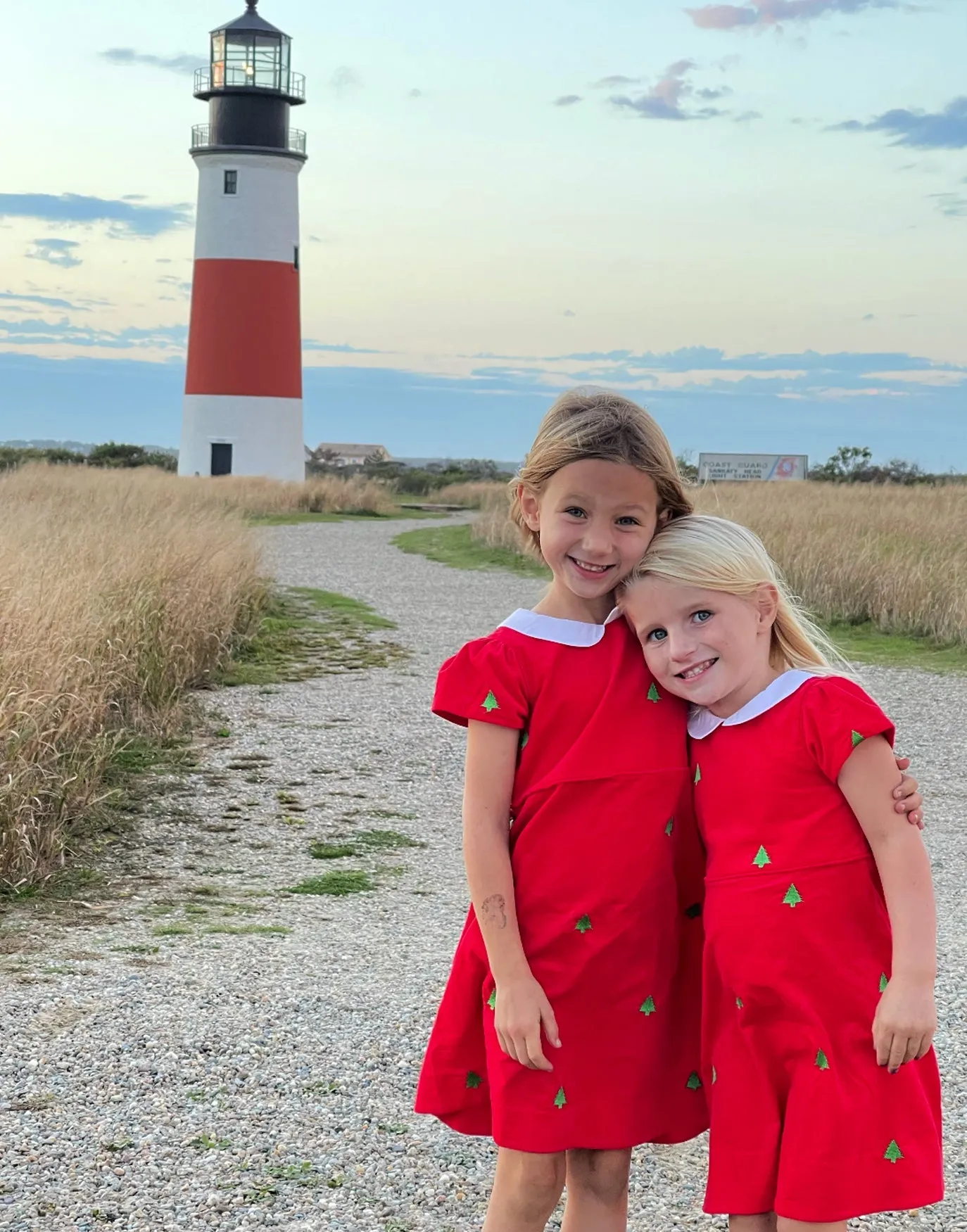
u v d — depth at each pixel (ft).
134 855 17.13
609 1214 6.47
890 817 6.06
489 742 6.41
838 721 6.08
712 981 6.40
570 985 6.25
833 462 127.24
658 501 6.56
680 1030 6.60
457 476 153.99
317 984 12.26
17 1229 7.84
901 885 6.01
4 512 41.83
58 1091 9.72
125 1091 9.76
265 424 115.34
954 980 12.87
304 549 68.54
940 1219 8.37
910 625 39.27
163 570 31.35
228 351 114.42
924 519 58.49
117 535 35.78
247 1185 8.47
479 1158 8.95
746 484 95.40
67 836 17.06
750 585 6.27
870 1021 6.00
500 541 67.10
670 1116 6.54
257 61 112.47
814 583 42.55
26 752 17.30
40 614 21.33
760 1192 6.15
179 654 28.58
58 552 29.63
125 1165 8.66
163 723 24.06
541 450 6.47
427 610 45.03
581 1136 6.24
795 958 6.07
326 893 15.90
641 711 6.42
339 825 19.20
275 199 113.60
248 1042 10.75
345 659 34.50
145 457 137.59
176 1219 8.03
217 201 112.78
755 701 6.33
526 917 6.35
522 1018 6.11
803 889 6.11
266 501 95.55
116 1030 10.87
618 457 6.25
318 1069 10.27
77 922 14.17
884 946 6.14
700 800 6.46
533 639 6.48
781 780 6.20
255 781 21.48
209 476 110.01
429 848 18.21
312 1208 8.23
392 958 13.21
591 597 6.48
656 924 6.39
